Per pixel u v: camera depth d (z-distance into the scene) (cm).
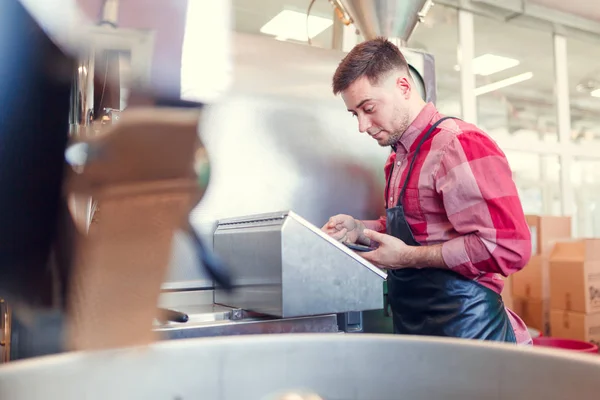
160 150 24
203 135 25
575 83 608
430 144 152
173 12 22
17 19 24
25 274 32
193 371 45
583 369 38
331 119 196
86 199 28
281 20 445
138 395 42
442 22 462
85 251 30
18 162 29
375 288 116
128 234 28
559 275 324
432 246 144
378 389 48
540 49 536
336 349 49
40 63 25
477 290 142
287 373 48
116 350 36
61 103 28
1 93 27
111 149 24
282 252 107
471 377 45
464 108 455
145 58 22
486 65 548
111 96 27
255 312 117
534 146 504
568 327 317
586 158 545
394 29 221
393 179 167
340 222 172
